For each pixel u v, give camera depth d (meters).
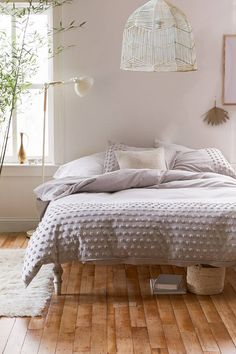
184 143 6.30
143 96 6.24
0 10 6.15
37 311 3.95
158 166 5.66
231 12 6.15
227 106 6.27
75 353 3.35
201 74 6.22
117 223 4.13
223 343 3.48
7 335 3.61
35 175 6.29
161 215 4.15
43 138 6.01
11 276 4.69
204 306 4.11
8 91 5.90
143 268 5.04
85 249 4.11
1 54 6.13
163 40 4.84
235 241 4.08
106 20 6.16
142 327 3.72
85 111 6.26
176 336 3.58
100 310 4.03
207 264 4.18
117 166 5.71
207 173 5.42
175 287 4.35
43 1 6.09
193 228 4.11
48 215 4.29
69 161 6.32
